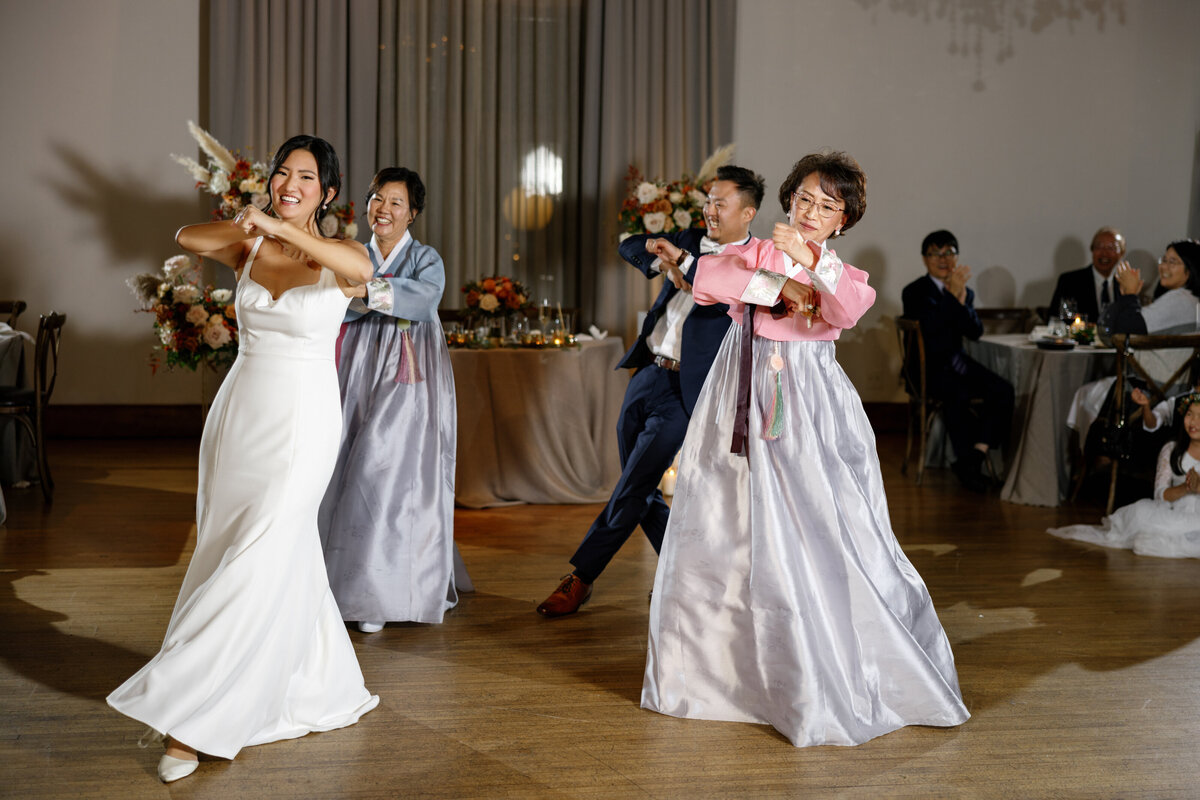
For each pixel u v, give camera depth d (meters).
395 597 3.30
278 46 6.56
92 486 5.42
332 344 2.53
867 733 2.58
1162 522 4.52
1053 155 7.79
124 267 6.77
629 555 4.31
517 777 2.36
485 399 5.23
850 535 2.64
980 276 7.80
